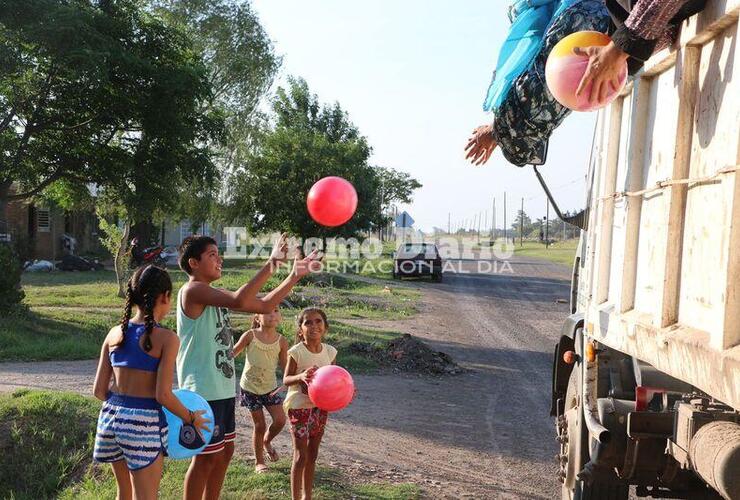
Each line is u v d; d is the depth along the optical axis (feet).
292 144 105.60
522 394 37.35
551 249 240.32
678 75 10.34
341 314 68.18
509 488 22.11
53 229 131.44
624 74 10.44
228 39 103.24
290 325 54.54
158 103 63.72
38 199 81.20
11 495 21.22
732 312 8.28
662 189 10.93
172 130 64.59
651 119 11.98
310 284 88.43
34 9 54.44
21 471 22.80
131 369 14.23
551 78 10.83
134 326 14.42
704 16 9.30
